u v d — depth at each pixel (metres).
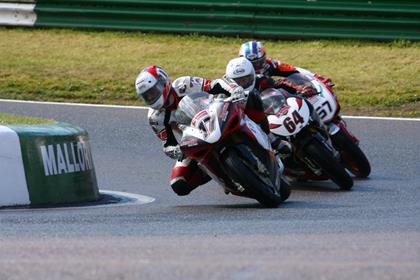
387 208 28.31
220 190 34.38
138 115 48.56
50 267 17.38
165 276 16.41
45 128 29.67
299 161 33.19
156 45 62.09
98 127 45.81
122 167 38.62
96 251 19.52
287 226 23.91
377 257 18.66
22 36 64.94
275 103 32.44
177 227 23.88
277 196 28.62
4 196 28.00
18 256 18.97
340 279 15.95
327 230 23.06
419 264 17.77
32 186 28.53
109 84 55.47
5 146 28.14
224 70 57.75
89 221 25.08
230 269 16.94
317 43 60.72
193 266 17.28
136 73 57.47
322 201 30.55
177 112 29.48
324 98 34.78
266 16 61.47
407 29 59.75
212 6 62.25
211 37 62.62
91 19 64.69
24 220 25.06
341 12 60.31
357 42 60.50
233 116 27.88
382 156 39.75
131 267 17.25
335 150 33.75
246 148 28.09
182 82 30.12
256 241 21.03
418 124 46.16
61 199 29.30
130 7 63.84
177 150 29.91
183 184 31.00
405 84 53.94
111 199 31.73
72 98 53.41
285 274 16.42
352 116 48.41
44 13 65.50
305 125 31.84
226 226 24.03
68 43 63.16
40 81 55.97
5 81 56.03
